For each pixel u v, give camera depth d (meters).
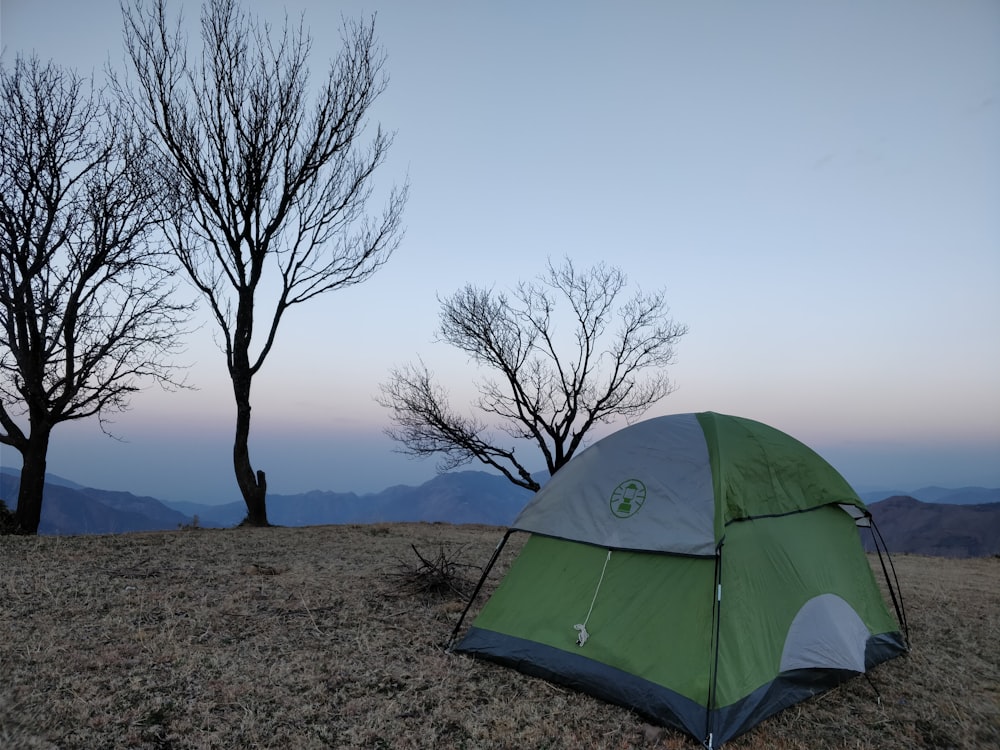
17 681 4.66
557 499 5.79
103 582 7.57
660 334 21.77
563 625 5.22
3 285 13.13
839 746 4.20
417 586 7.76
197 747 3.93
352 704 4.61
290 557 9.95
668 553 4.86
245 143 15.29
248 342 15.47
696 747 4.09
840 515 6.21
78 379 14.30
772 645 4.75
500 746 4.11
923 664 5.77
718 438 5.39
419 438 21.50
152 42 14.77
